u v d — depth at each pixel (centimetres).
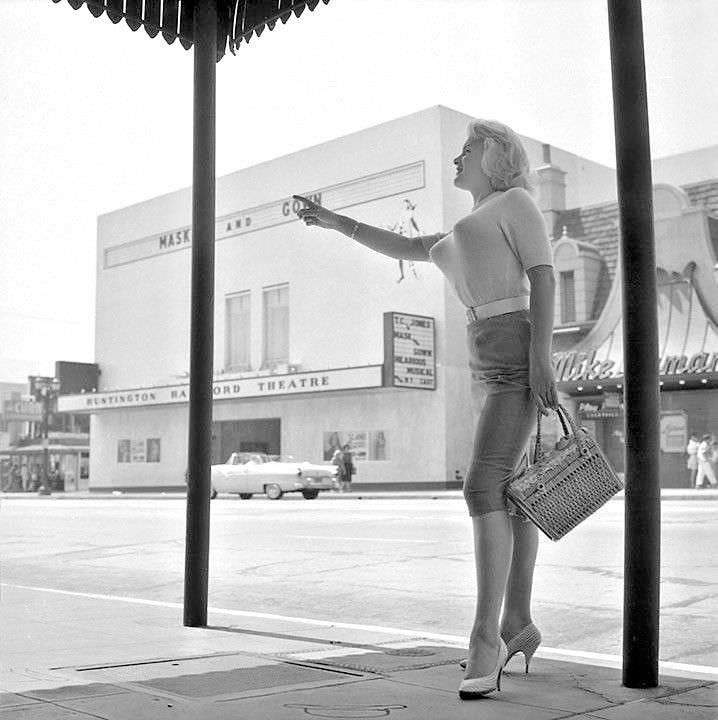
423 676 391
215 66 546
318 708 331
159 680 380
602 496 372
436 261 410
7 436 6325
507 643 394
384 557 1063
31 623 557
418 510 2011
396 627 627
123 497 3612
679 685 374
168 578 940
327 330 3416
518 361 376
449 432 3072
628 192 365
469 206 3222
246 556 1114
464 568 946
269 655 444
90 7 539
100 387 4328
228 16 580
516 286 382
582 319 3084
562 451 368
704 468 2786
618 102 370
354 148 3381
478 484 371
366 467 3247
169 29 565
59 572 1009
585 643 563
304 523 1648
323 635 516
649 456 364
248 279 3700
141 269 4175
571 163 3566
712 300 2872
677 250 2944
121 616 591
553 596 746
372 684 374
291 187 3575
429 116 3181
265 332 3638
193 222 531
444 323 3091
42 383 4284
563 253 3145
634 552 368
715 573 855
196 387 536
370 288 3297
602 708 332
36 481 4988
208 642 484
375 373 3022
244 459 2909
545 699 347
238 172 3762
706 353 2781
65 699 343
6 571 1029
